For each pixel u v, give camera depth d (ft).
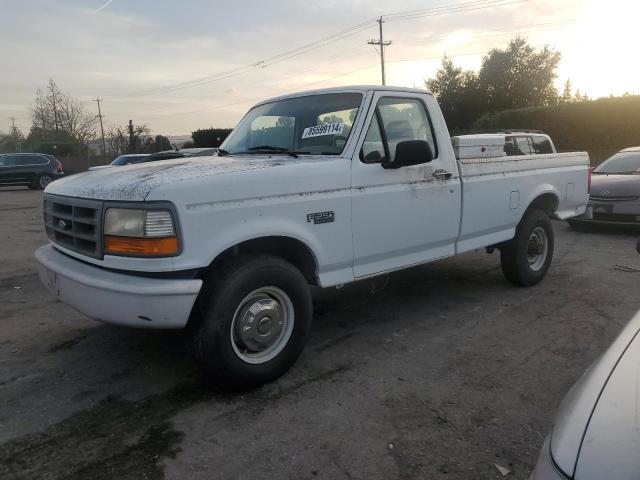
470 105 163.22
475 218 16.65
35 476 8.87
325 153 13.58
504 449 9.59
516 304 17.88
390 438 9.94
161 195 10.00
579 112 85.05
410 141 13.17
